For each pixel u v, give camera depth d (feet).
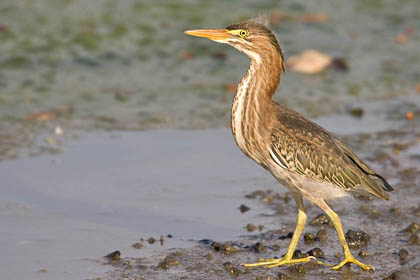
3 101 55.36
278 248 34.96
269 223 37.86
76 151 47.39
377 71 66.18
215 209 39.55
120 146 48.60
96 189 41.78
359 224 37.52
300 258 33.65
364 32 75.61
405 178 43.57
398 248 34.63
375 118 55.36
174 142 49.70
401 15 80.74
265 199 40.70
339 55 69.62
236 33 35.40
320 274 32.01
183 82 61.72
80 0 77.46
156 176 43.80
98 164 45.39
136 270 32.14
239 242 35.53
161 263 32.53
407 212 38.83
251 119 34.88
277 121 34.76
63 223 37.29
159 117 54.34
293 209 39.68
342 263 32.81
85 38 68.44
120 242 35.35
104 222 37.68
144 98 58.08
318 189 34.24
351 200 40.81
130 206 39.68
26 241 35.01
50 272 31.91
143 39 69.36
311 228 37.42
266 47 35.17
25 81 59.57
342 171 34.12
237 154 48.08
